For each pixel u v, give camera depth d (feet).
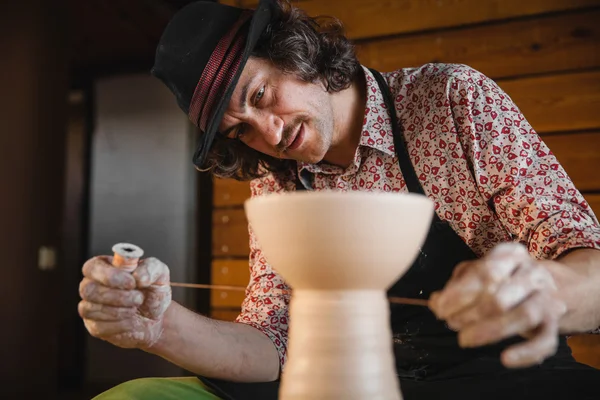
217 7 4.26
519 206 3.75
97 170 14.05
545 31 6.97
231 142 4.82
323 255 2.09
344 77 4.30
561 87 6.86
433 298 2.19
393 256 2.15
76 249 13.96
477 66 7.25
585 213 3.62
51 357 11.19
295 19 4.29
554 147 6.84
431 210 2.28
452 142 4.18
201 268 9.49
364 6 7.79
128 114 13.98
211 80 4.09
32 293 11.15
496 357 3.83
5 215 11.39
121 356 13.51
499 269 2.09
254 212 2.22
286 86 4.06
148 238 13.17
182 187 13.11
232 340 3.80
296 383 2.19
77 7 12.15
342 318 2.18
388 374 2.22
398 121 4.47
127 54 14.01
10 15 11.82
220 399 3.56
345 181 4.59
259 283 4.67
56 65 11.76
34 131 11.52
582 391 2.97
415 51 7.54
